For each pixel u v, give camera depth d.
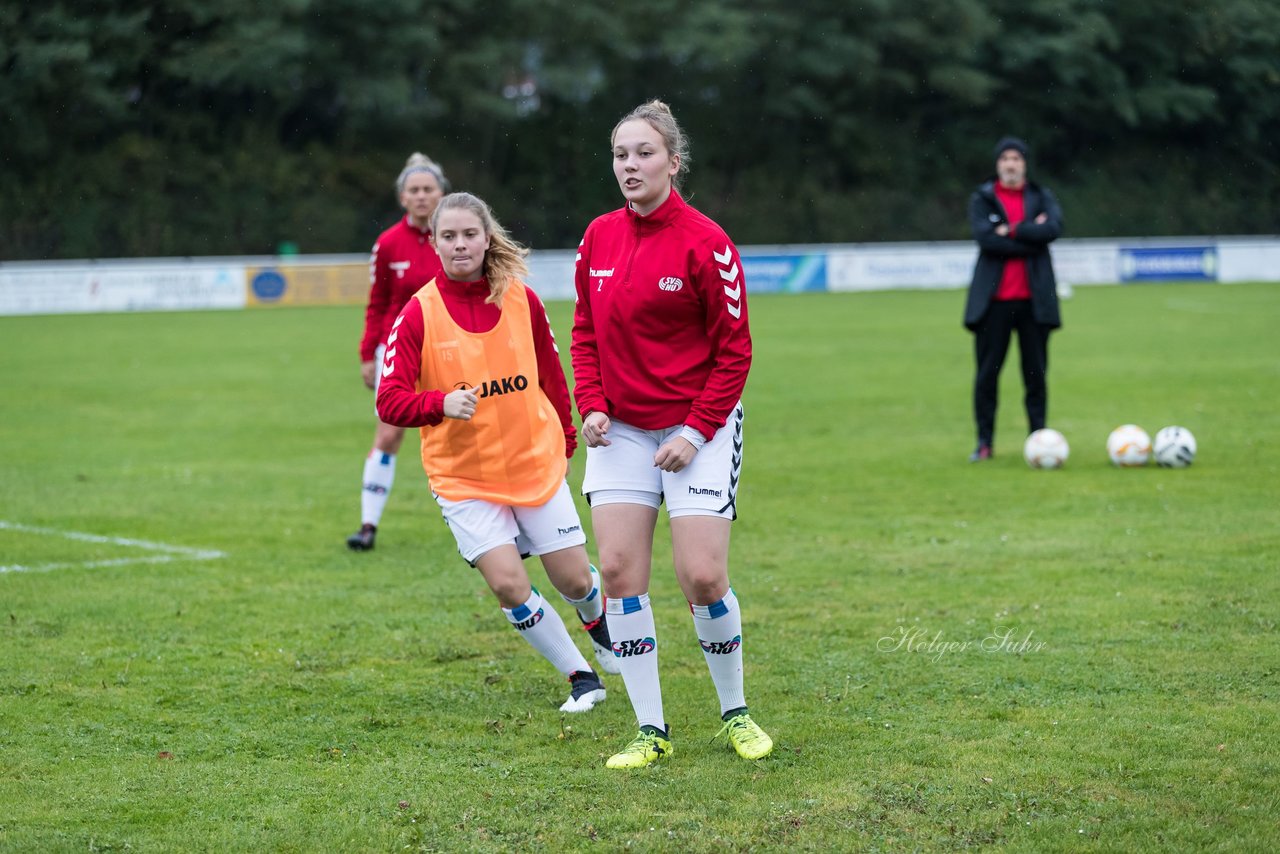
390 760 6.04
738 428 6.04
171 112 59.66
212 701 6.92
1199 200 71.19
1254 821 5.15
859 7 67.94
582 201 67.81
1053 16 69.75
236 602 8.99
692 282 5.81
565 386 7.03
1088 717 6.38
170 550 10.66
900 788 5.54
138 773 5.89
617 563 5.97
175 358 27.67
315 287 45.66
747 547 10.45
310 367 25.97
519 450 6.71
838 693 6.85
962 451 15.24
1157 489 12.41
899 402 19.73
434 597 9.13
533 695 7.03
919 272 51.03
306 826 5.27
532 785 5.69
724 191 69.94
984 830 5.11
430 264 10.67
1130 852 4.90
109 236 56.66
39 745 6.26
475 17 63.69
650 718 6.02
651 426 5.95
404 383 6.55
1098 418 17.50
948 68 69.38
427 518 12.06
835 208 69.31
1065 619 8.11
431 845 5.08
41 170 56.41
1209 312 35.97
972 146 72.38
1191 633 7.75
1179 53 70.81
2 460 15.39
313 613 8.69
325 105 63.62
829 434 16.77
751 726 6.08
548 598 9.19
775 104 68.69
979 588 8.97
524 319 6.79
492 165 66.69
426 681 7.26
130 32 56.03
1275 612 8.15
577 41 64.50
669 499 5.92
